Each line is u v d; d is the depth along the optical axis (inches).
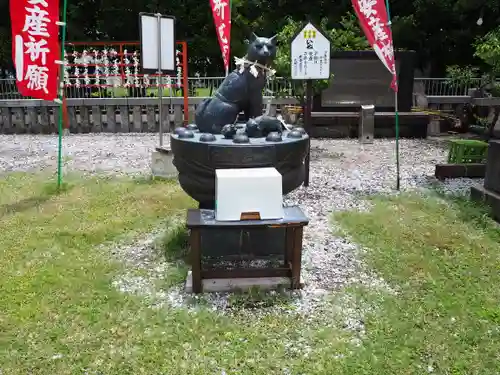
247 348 120.3
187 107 500.1
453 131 534.3
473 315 134.8
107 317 134.0
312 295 147.9
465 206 232.2
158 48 298.5
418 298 144.9
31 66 238.1
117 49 629.3
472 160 312.7
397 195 260.4
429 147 436.5
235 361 115.1
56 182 285.0
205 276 152.3
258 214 141.6
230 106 186.5
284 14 631.2
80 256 177.2
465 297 145.1
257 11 637.9
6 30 599.8
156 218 219.8
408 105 510.6
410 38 614.9
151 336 125.1
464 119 529.7
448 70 588.1
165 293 149.2
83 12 633.6
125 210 229.9
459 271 163.6
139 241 193.3
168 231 201.3
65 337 124.6
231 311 138.1
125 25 620.4
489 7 544.4
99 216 221.1
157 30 295.7
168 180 289.6
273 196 141.4
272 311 138.4
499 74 450.6
